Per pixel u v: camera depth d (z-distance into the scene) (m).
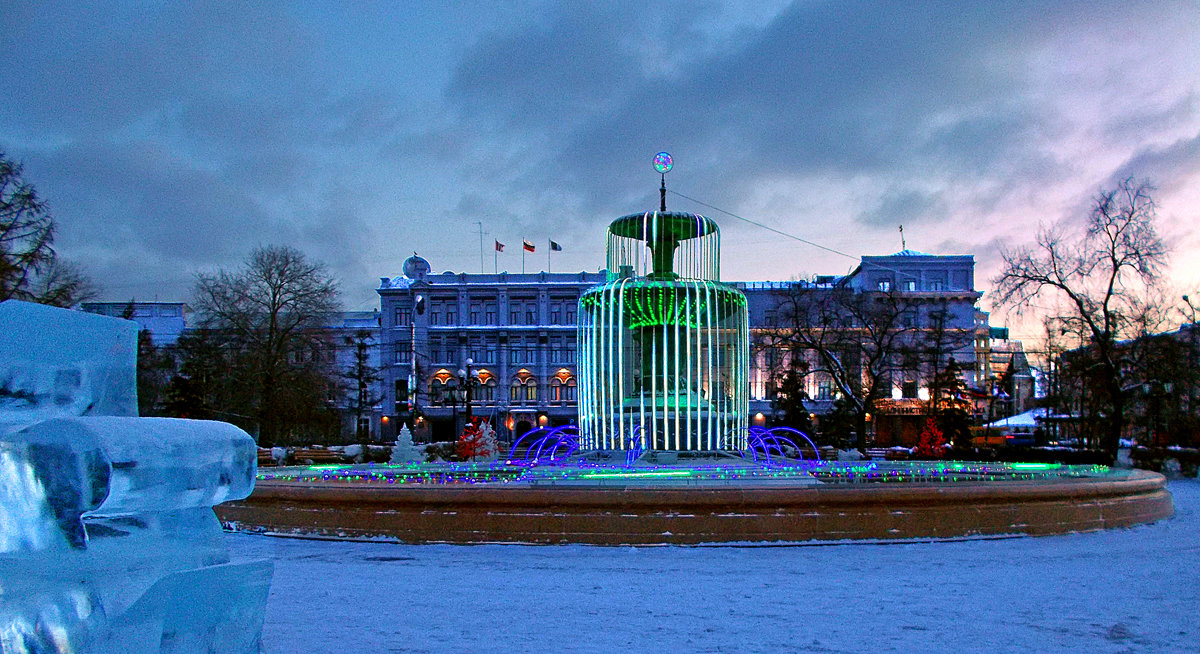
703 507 11.25
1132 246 31.80
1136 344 33.31
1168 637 6.21
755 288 67.88
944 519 11.65
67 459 1.78
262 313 44.62
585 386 21.30
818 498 11.35
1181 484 25.67
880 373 47.62
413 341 67.62
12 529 1.90
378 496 11.93
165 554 2.03
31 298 27.97
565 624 6.62
